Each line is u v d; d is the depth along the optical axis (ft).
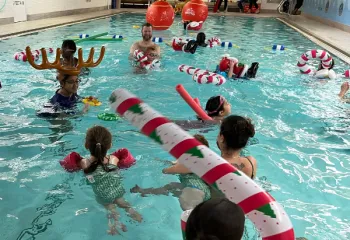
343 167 11.49
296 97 18.10
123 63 22.82
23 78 18.38
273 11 73.46
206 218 3.94
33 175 10.02
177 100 16.75
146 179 10.02
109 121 13.96
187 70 20.49
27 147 11.60
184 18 45.06
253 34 41.86
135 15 57.67
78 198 9.09
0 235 7.73
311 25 50.83
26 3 41.57
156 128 4.64
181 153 4.48
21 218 8.31
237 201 4.21
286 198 9.73
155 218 8.53
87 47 27.96
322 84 20.53
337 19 48.44
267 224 4.10
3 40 28.71
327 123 14.99
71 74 14.61
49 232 7.91
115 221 8.37
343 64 26.94
